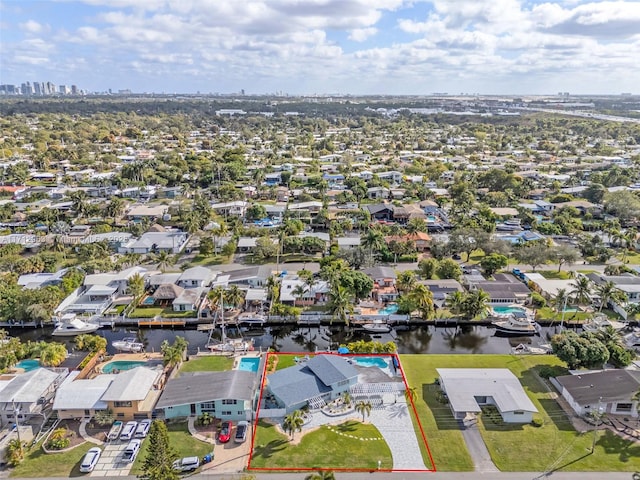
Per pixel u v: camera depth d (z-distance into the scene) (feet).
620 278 418.10
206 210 626.64
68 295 391.24
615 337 304.50
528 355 321.93
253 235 554.05
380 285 412.36
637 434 239.71
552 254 455.22
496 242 493.36
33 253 507.30
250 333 367.66
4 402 245.24
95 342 319.47
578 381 270.46
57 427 242.37
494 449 229.04
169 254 502.79
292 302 391.04
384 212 648.38
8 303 359.25
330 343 354.95
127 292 411.75
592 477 211.41
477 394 261.85
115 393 250.16
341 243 524.52
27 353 305.73
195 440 233.76
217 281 420.36
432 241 511.81
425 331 369.91
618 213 639.76
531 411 245.86
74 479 208.85
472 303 363.35
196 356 321.73
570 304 385.70
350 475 212.23
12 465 216.54
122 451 225.97
